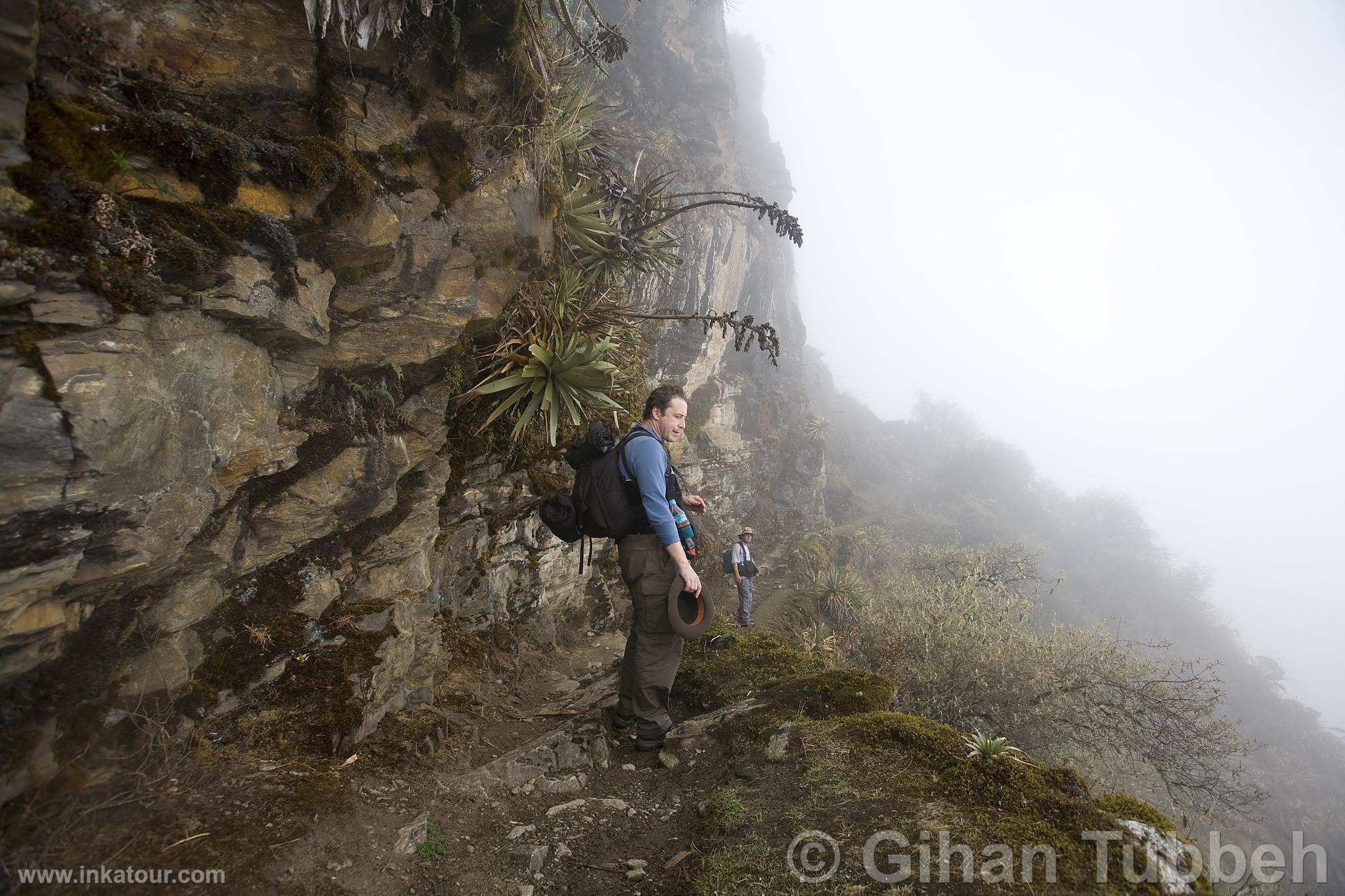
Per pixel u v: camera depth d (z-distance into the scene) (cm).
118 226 172
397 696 295
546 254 470
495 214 380
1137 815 205
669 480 294
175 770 201
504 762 271
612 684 438
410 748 265
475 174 360
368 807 218
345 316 294
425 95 328
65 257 160
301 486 270
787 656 395
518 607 538
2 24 145
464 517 462
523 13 377
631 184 661
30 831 161
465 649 427
